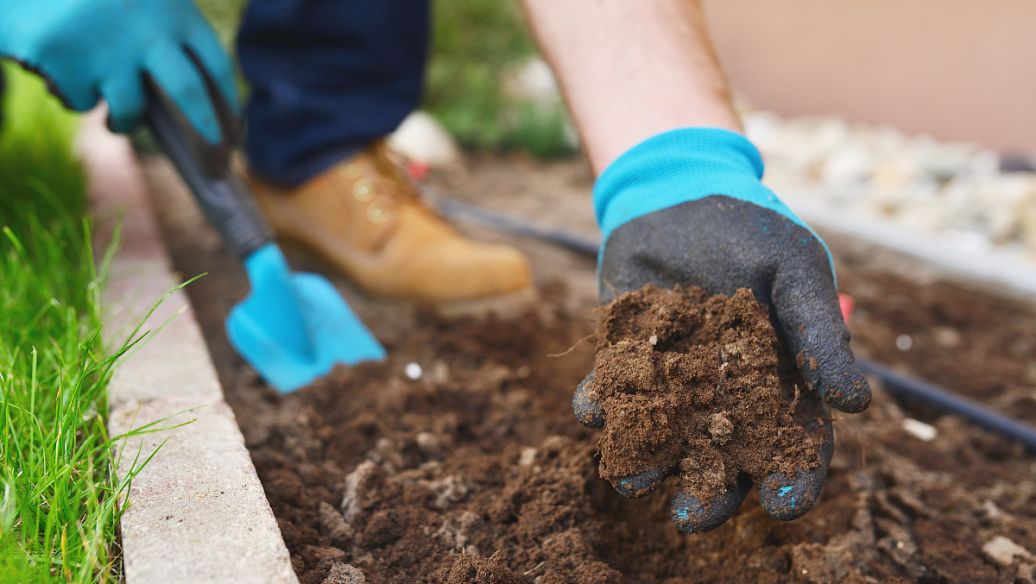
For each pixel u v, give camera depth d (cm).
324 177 95
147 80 77
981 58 224
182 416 66
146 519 58
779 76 242
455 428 74
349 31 92
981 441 82
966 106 200
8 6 74
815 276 59
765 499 57
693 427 57
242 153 101
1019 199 131
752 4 297
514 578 61
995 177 150
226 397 78
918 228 132
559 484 66
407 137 161
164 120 79
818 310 58
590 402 58
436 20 182
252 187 99
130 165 115
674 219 62
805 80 236
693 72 67
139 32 75
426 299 93
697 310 59
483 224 125
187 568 55
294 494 66
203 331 88
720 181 62
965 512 72
